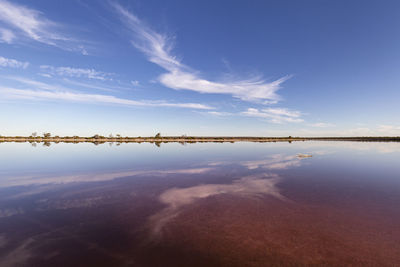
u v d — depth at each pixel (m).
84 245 5.58
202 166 18.61
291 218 7.36
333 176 14.32
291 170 16.64
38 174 14.84
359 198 9.52
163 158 24.42
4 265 4.71
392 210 8.02
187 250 5.38
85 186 11.73
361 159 23.62
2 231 6.36
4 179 13.27
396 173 15.23
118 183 12.42
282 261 4.91
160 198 9.69
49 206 8.52
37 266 4.69
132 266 4.72
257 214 7.75
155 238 5.96
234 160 22.72
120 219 7.29
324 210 8.09
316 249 5.38
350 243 5.66
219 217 7.47
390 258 4.98
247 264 4.80
